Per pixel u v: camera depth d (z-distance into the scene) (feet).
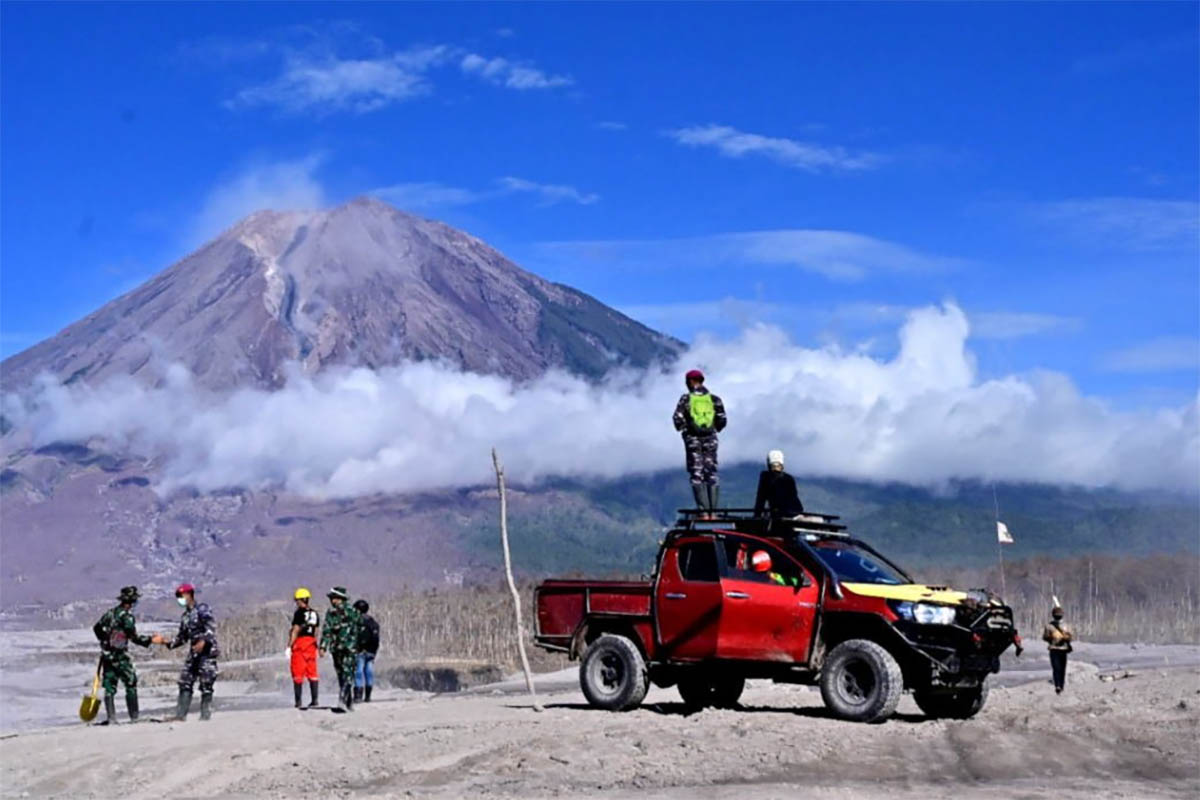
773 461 70.54
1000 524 105.09
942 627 63.16
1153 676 100.27
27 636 478.59
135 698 79.36
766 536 67.67
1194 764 54.44
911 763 54.80
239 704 153.38
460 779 55.06
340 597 84.33
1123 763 55.06
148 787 58.34
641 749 57.47
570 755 57.00
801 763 54.80
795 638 65.26
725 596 66.33
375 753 61.16
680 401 74.69
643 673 69.05
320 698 159.12
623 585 70.28
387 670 188.44
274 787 56.75
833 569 65.72
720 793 49.67
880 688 62.34
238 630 318.24
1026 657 194.49
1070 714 66.49
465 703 87.86
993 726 62.34
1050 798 47.91
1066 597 399.44
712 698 73.15
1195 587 403.54
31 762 63.16
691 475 74.23
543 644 72.90
